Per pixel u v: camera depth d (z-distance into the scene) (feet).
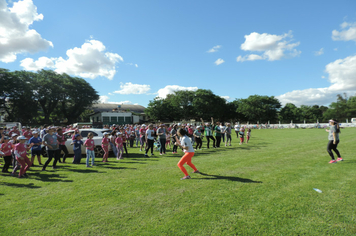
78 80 202.49
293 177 19.31
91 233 10.78
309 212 12.34
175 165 27.17
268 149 40.24
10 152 25.58
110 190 17.33
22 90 170.19
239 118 251.19
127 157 35.40
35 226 11.63
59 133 31.22
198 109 205.36
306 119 246.06
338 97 214.69
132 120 210.18
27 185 19.34
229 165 25.73
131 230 10.97
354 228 10.52
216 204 13.84
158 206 13.85
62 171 25.13
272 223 11.24
